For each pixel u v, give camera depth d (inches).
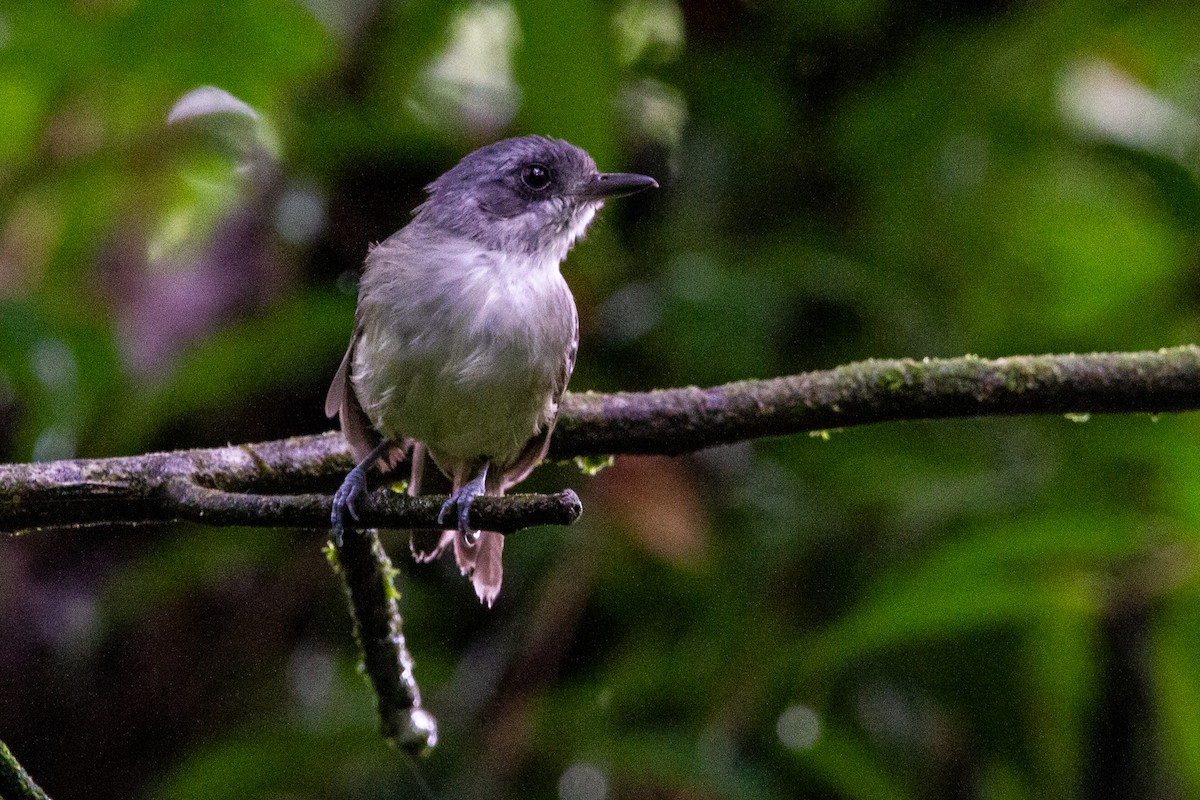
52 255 445.7
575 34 362.3
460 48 460.8
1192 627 357.7
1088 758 395.5
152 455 271.3
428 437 302.8
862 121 434.3
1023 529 339.0
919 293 430.3
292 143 430.3
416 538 321.7
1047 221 437.1
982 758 412.2
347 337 406.0
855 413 286.7
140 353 418.9
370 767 397.1
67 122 437.4
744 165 449.4
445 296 292.8
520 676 388.8
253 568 414.6
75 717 400.8
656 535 376.5
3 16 390.6
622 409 297.1
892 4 443.2
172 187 454.0
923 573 346.0
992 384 281.6
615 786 389.4
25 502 258.8
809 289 423.2
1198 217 429.4
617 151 397.1
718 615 396.8
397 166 432.8
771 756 402.3
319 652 418.0
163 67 394.9
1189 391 279.4
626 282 427.2
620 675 398.3
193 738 406.3
